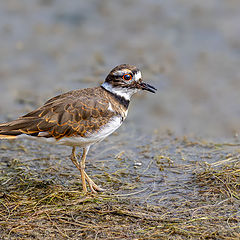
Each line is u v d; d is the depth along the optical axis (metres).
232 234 10.76
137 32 27.42
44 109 12.21
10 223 11.22
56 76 22.30
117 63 23.70
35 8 30.05
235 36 26.41
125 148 16.25
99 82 21.62
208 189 12.98
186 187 13.20
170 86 21.77
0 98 20.11
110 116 12.50
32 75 22.36
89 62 23.78
